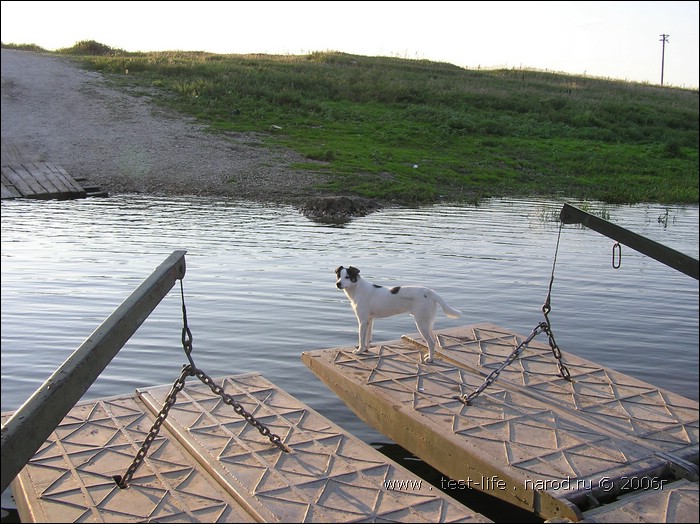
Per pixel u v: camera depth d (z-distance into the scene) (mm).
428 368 8430
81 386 5129
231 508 5375
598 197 26500
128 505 5375
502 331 9938
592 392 7664
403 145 32375
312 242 17047
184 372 5996
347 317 11281
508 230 19609
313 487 5641
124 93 35250
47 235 17141
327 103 37469
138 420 6984
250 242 16859
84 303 11555
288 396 7602
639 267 15242
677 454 6207
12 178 24344
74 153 27438
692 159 34219
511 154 32594
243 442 6438
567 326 10984
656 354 9695
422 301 8539
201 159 27828
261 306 11703
